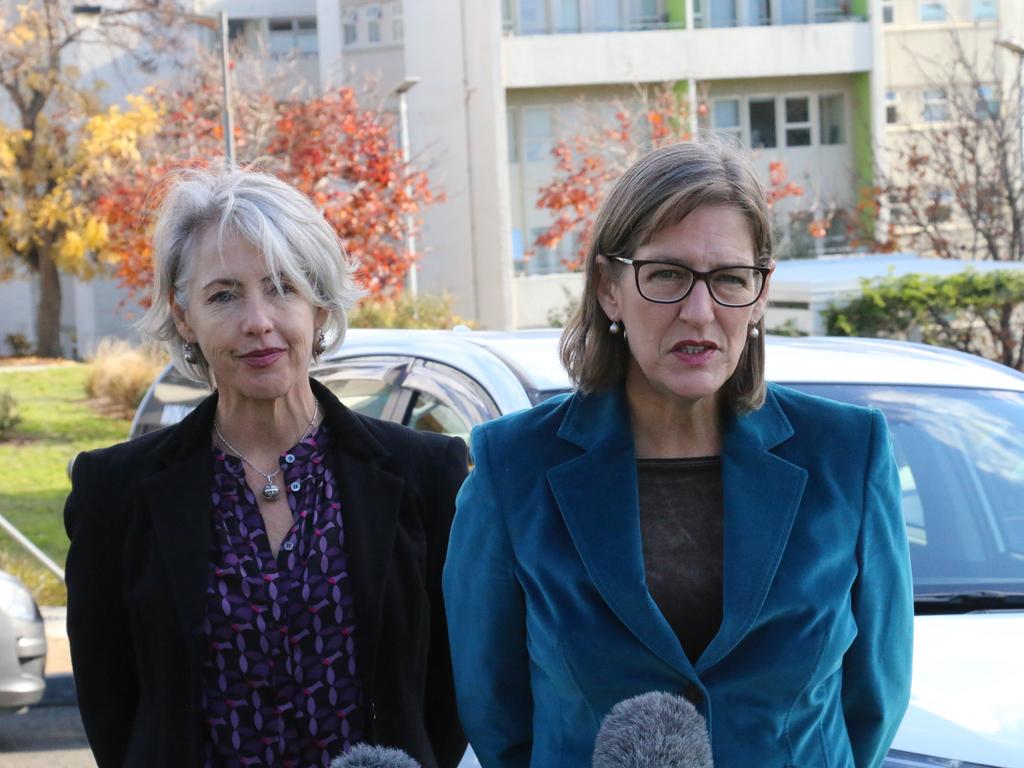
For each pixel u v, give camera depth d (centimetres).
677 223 206
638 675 210
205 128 1905
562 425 226
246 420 261
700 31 2822
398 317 1745
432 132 2795
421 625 262
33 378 2214
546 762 215
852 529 217
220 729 249
